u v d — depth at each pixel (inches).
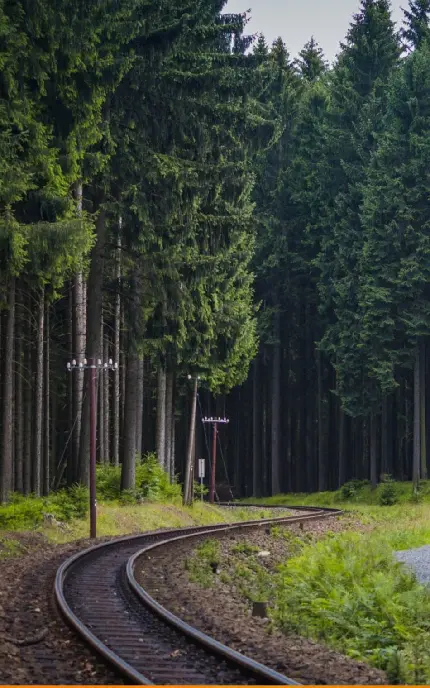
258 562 1181.7
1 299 1284.4
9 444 1384.1
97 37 1306.6
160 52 1549.0
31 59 1165.1
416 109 2728.8
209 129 1668.3
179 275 1632.6
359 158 3061.0
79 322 1667.1
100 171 1524.4
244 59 1685.5
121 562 1027.9
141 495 1802.4
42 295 1551.4
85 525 1439.5
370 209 2748.5
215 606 749.9
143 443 3147.1
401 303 2753.4
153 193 1583.4
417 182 2714.1
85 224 1238.3
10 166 1100.5
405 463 3095.5
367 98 3056.1
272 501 3070.9
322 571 944.9
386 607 751.1
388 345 2807.6
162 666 515.8
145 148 1562.5
